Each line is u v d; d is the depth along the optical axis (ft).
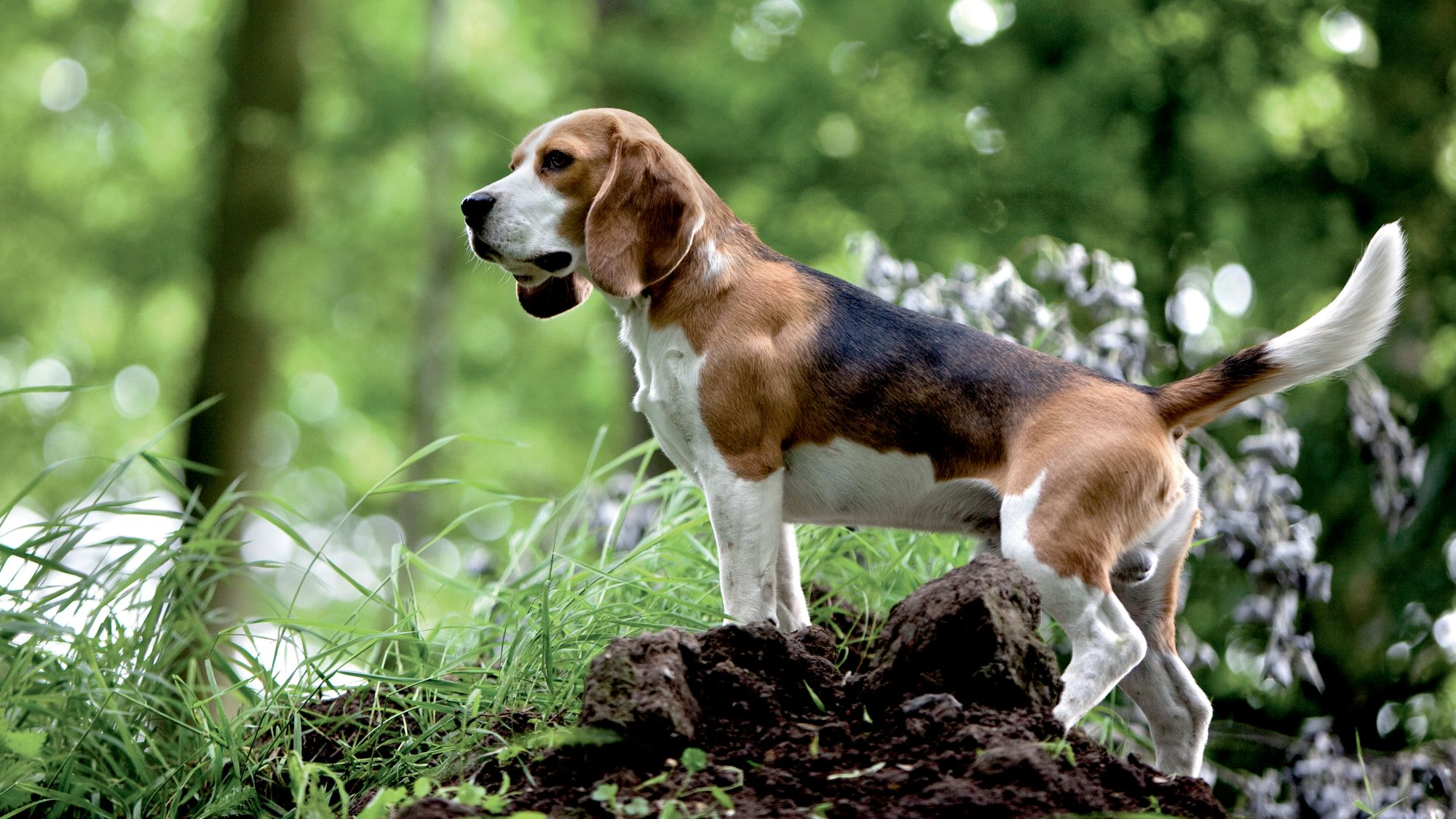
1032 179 38.34
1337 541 29.01
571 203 15.42
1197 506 13.91
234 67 54.49
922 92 41.70
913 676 12.14
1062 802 10.57
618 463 18.66
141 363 68.90
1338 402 29.53
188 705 15.34
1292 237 36.88
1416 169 36.78
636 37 44.04
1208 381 13.51
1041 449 13.28
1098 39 38.86
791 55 43.32
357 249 58.29
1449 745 19.88
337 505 76.48
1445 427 29.25
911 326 14.67
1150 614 14.08
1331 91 40.09
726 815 10.66
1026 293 20.62
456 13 61.31
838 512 14.92
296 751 14.06
